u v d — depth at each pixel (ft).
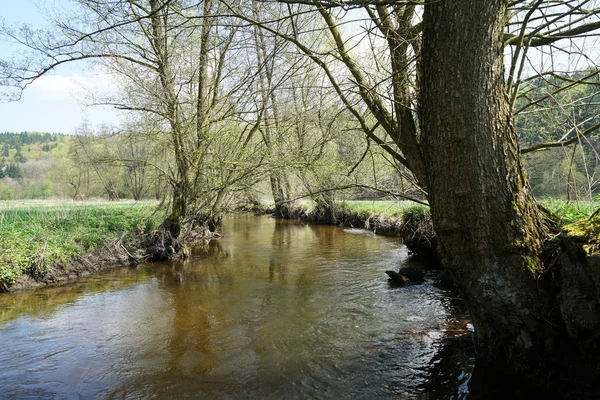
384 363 17.26
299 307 25.64
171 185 45.75
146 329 22.58
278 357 18.34
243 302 27.25
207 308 26.14
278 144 41.68
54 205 71.15
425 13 12.43
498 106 12.14
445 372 16.24
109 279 34.91
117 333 22.03
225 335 21.33
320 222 83.10
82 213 54.70
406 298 26.81
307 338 20.43
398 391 15.01
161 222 48.21
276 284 31.89
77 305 27.40
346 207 76.64
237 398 14.92
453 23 11.51
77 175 104.63
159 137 40.70
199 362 18.15
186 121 39.96
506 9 12.35
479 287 13.32
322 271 35.94
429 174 13.32
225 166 41.55
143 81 38.47
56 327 23.11
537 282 12.85
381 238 55.36
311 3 12.73
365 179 52.60
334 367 17.10
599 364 12.13
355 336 20.42
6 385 16.33
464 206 12.57
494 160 12.19
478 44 11.46
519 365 14.07
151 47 40.19
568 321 12.05
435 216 13.43
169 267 39.96
